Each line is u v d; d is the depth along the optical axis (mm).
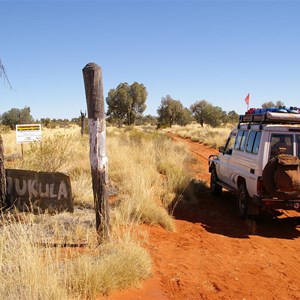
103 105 5480
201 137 37812
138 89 70625
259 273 5730
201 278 5316
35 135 12938
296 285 5395
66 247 5516
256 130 8445
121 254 5059
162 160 15156
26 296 3721
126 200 8047
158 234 7090
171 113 76188
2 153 5941
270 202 7695
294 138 7949
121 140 21562
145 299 4512
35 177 5672
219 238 7336
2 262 4449
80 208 7863
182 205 9617
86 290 4234
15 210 5824
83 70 5367
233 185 9812
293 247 7117
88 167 11148
